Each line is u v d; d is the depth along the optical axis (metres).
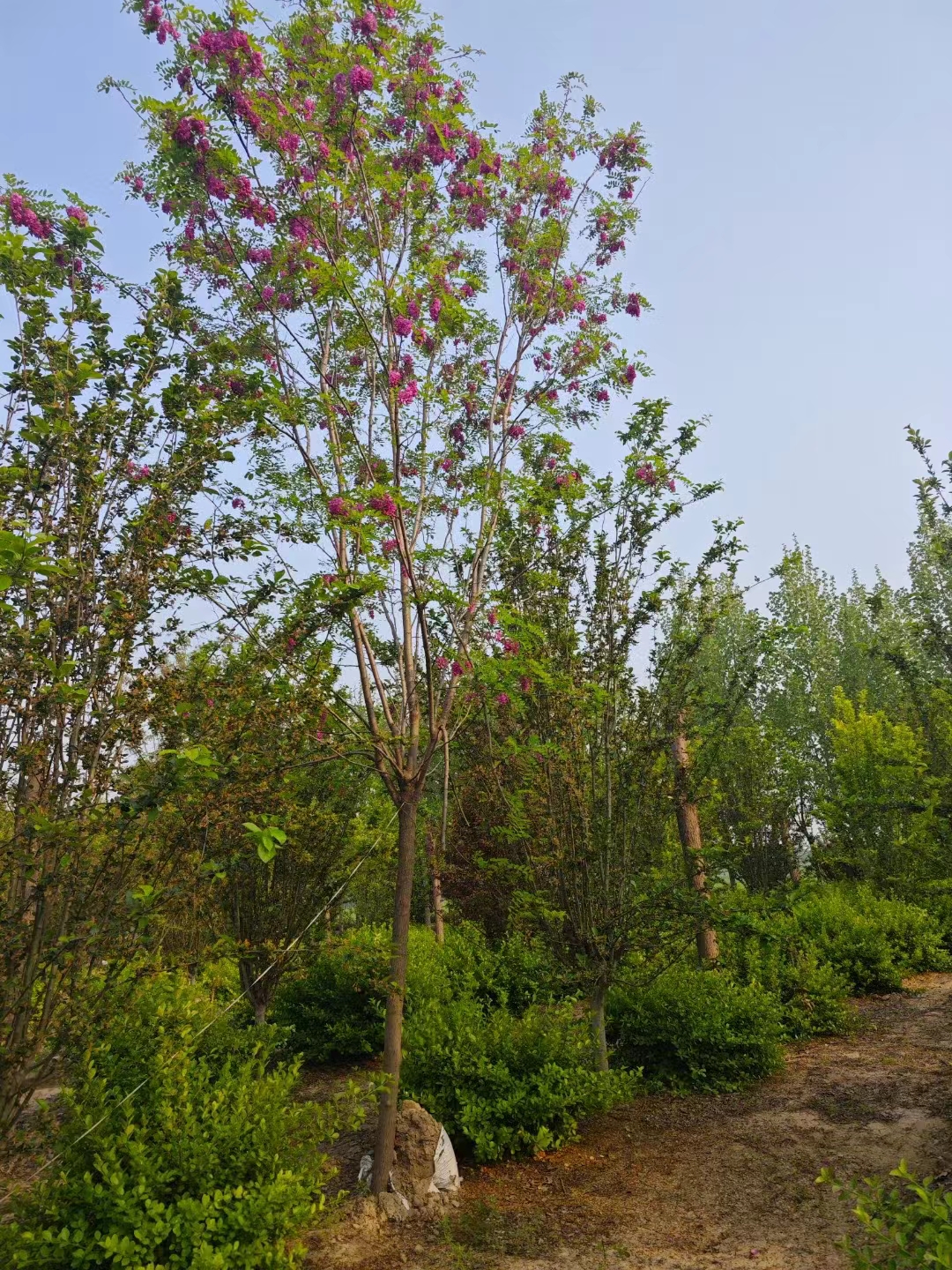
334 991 7.05
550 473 5.63
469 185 4.88
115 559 3.33
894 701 16.45
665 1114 5.61
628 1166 4.76
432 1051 5.17
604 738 5.73
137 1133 3.59
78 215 3.71
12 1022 2.96
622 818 5.71
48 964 2.99
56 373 3.17
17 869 2.97
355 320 4.92
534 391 5.52
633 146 5.41
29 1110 4.84
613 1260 3.71
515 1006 7.25
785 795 11.32
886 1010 8.24
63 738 3.15
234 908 6.27
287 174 4.33
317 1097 6.11
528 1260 3.72
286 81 4.36
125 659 3.30
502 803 6.23
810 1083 6.05
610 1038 6.64
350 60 4.15
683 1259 3.70
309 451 4.68
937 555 6.56
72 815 3.05
